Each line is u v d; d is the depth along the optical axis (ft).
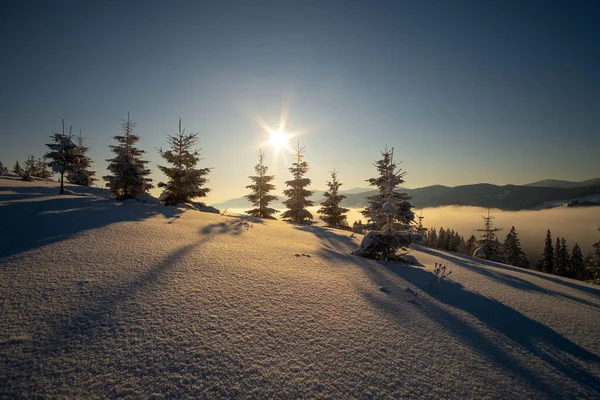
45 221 32.60
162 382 8.62
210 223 45.70
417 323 14.90
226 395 8.32
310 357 10.64
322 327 13.28
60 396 7.74
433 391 9.27
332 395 8.71
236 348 10.74
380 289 20.74
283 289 18.08
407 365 10.69
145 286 15.84
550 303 22.06
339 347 11.58
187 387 8.51
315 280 21.09
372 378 9.69
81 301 13.37
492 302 20.56
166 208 58.54
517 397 9.33
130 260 20.39
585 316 19.19
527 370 11.17
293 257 28.45
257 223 57.47
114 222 35.42
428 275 28.22
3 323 10.96
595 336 15.42
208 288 16.63
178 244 27.35
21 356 9.13
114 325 11.50
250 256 26.13
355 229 92.63
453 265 38.78
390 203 36.58
